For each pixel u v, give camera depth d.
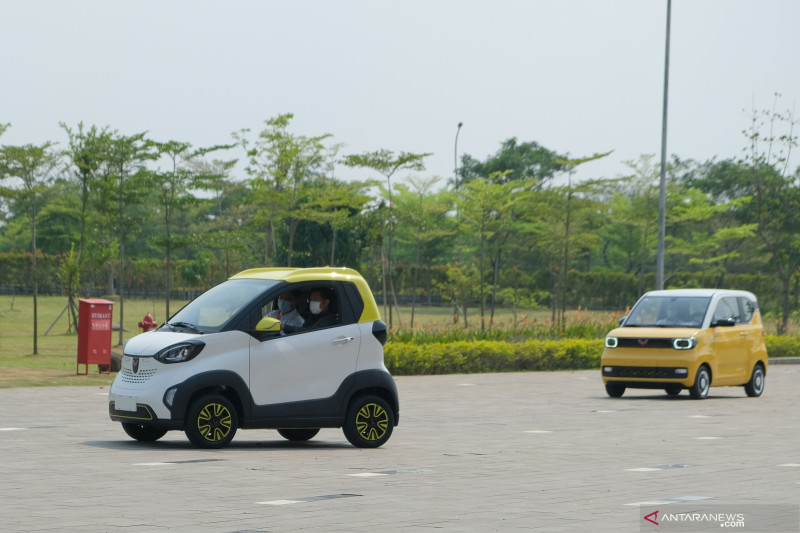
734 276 100.38
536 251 103.50
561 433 22.14
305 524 11.43
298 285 18.94
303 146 54.75
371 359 19.31
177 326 18.61
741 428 23.73
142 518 11.58
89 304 32.53
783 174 72.94
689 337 31.52
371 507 12.64
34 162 45.59
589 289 109.50
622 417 26.02
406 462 17.12
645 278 108.44
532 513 12.39
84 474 14.83
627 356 31.91
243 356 18.09
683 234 90.56
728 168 118.25
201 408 17.77
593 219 71.31
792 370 48.12
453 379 38.06
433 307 112.00
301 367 18.58
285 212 55.12
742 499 13.68
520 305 84.50
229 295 18.92
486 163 158.50
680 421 25.23
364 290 19.58
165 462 16.22
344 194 56.81
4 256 110.25
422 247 116.75
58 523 11.21
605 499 13.55
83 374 32.50
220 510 12.19
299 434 20.52
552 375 41.44
